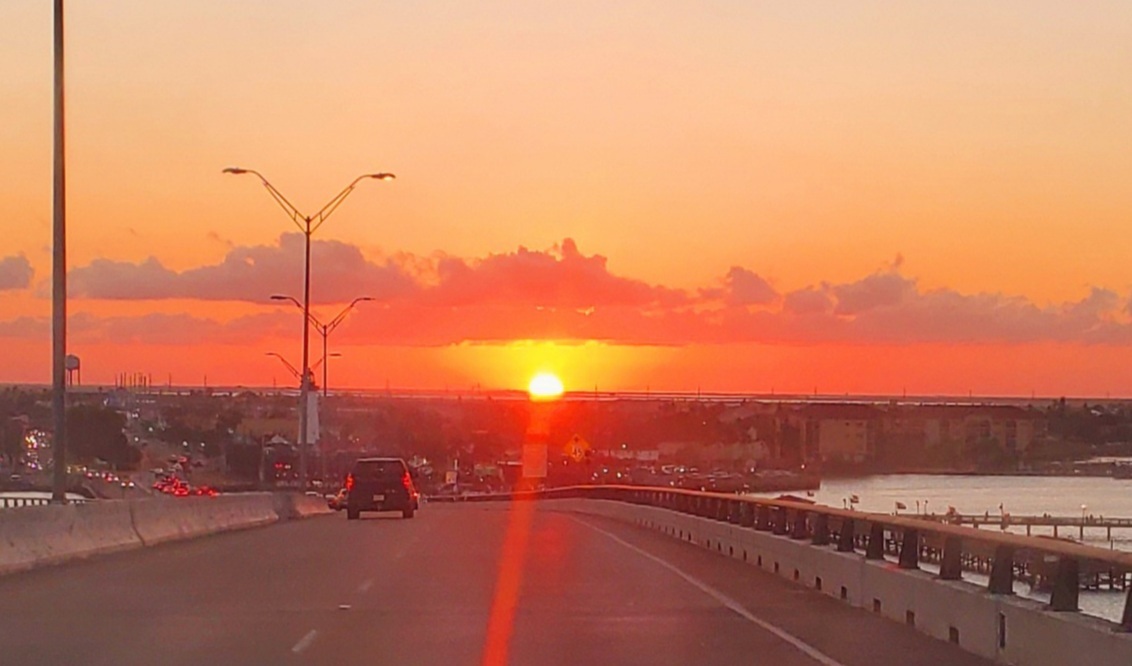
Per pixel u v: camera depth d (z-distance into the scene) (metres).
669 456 112.62
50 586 22.98
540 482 115.56
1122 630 11.99
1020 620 14.09
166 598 21.06
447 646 16.03
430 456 184.75
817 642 16.55
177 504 38.69
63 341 30.08
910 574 18.31
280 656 15.20
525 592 22.25
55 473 29.81
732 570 27.22
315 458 129.38
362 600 20.84
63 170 30.33
